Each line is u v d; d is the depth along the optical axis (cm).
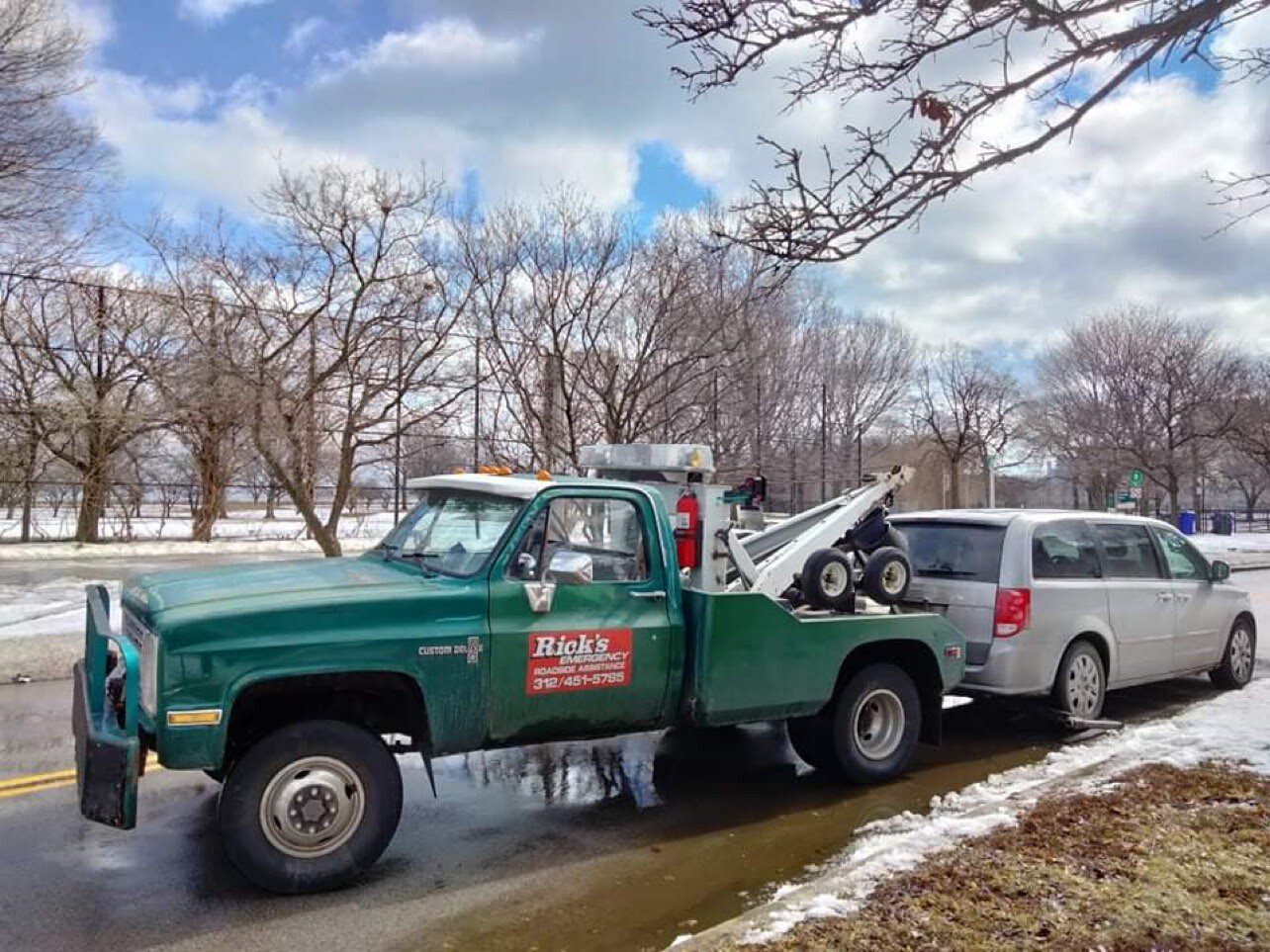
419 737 468
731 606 534
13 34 1400
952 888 404
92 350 2159
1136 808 507
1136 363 4128
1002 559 718
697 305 1492
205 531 2439
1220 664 912
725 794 596
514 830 527
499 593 479
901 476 658
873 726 618
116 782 402
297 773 433
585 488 518
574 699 495
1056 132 458
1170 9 428
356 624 445
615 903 434
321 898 434
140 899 429
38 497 2388
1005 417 4706
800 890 410
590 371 1562
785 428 2405
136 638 456
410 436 1833
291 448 1602
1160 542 853
